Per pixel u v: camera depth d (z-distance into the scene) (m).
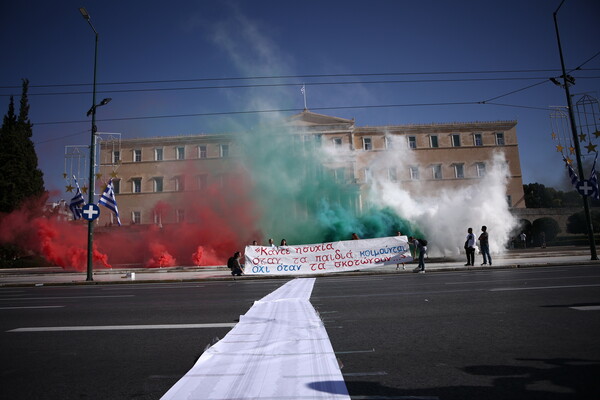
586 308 6.74
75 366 4.52
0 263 39.44
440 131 56.34
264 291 11.79
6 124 49.72
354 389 3.54
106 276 22.58
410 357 4.45
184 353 4.94
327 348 4.83
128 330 6.34
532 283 10.55
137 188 54.25
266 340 5.29
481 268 17.89
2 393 3.73
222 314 7.66
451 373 3.90
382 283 12.84
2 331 6.51
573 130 19.89
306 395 3.39
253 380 3.78
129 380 4.02
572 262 18.00
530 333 5.27
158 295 11.48
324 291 10.91
